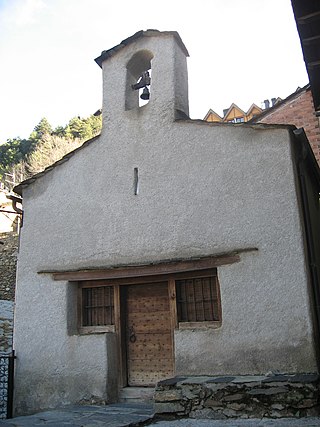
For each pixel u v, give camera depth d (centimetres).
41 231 865
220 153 734
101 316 804
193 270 717
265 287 650
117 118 855
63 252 831
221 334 663
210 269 713
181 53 866
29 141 4744
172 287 748
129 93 877
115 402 744
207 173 737
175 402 604
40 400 770
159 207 765
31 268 852
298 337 614
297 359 609
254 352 636
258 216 679
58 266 827
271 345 628
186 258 714
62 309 800
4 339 1222
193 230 725
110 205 812
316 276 659
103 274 784
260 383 565
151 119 816
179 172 762
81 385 747
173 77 820
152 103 824
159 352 750
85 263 805
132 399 742
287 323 625
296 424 499
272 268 652
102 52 897
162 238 748
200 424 546
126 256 771
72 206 849
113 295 800
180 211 744
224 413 571
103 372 737
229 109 2461
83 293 825
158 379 739
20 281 856
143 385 749
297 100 1118
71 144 4278
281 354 619
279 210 667
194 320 721
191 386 602
